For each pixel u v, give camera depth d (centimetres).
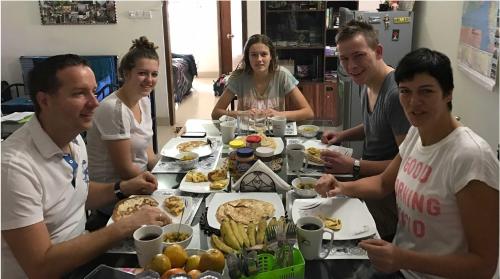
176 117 595
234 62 832
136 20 518
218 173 175
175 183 178
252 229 126
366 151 211
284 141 230
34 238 122
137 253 119
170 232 129
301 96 287
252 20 502
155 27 520
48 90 130
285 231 121
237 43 819
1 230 121
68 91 130
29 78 133
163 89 542
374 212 179
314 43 512
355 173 183
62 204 140
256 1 494
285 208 152
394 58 445
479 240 113
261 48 272
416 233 131
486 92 267
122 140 195
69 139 142
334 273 117
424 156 130
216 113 280
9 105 458
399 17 432
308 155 195
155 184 165
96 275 111
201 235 136
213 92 730
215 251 112
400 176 141
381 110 190
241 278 108
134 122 206
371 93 205
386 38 439
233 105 310
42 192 131
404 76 122
